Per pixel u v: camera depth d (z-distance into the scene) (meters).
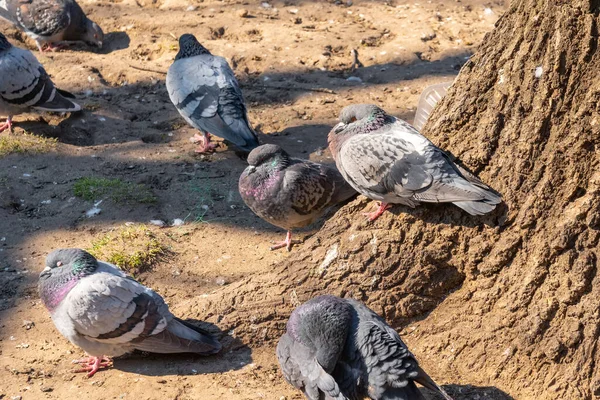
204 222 7.14
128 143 8.53
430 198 4.98
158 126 9.02
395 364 4.39
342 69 10.20
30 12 10.52
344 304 4.64
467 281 5.37
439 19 11.51
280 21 11.45
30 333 5.71
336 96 9.52
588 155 4.87
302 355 4.54
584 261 4.90
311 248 5.62
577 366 4.89
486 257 5.24
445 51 10.59
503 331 5.16
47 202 7.35
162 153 8.37
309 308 4.59
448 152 5.28
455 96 5.29
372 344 4.46
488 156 5.13
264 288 5.65
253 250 6.80
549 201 5.00
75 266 5.20
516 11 5.04
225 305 5.64
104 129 8.86
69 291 5.13
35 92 8.43
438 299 5.47
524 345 5.05
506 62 5.05
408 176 5.03
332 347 4.48
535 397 5.00
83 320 5.04
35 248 6.69
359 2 12.15
